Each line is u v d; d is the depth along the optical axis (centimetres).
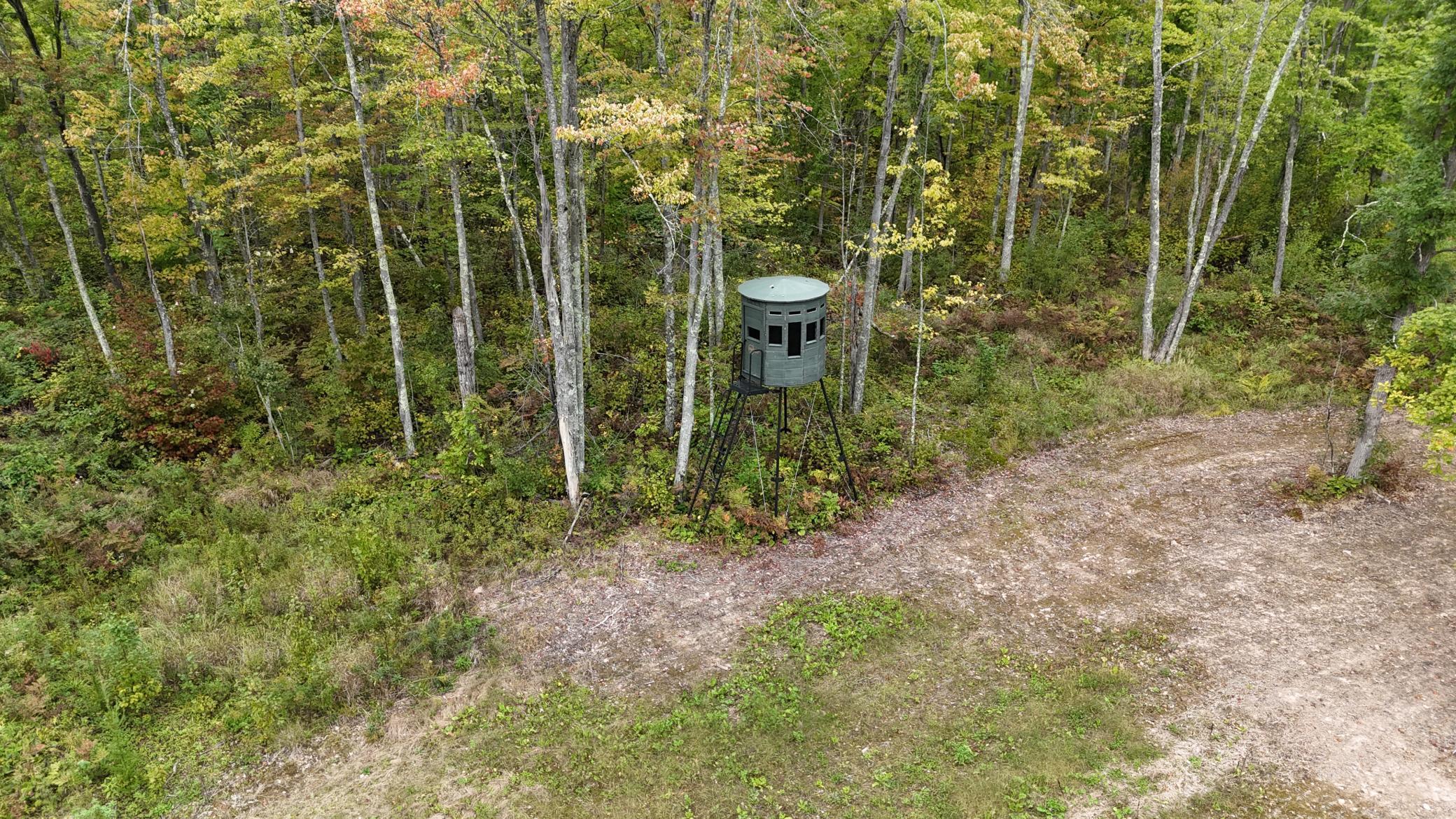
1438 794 756
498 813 797
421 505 1391
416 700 966
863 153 2081
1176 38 2122
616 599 1162
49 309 1875
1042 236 2478
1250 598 1096
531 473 1430
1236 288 2247
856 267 1978
